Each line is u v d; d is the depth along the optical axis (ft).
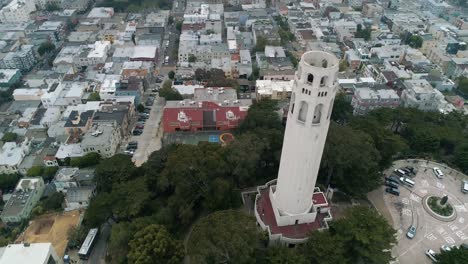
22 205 522.06
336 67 299.79
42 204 526.57
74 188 532.73
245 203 474.49
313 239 378.73
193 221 470.80
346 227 386.73
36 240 472.85
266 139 512.22
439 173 538.47
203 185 467.93
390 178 527.81
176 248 393.50
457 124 654.12
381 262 370.32
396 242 387.34
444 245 434.71
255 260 363.76
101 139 617.21
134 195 462.60
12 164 599.57
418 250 428.97
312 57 319.68
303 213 406.41
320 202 427.33
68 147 633.61
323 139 342.85
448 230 455.22
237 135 606.55
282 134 531.09
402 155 583.17
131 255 376.48
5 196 573.33
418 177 539.29
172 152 503.20
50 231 485.97
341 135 476.95
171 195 484.33
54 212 514.68
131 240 392.27
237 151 476.95
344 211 433.48
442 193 510.58
